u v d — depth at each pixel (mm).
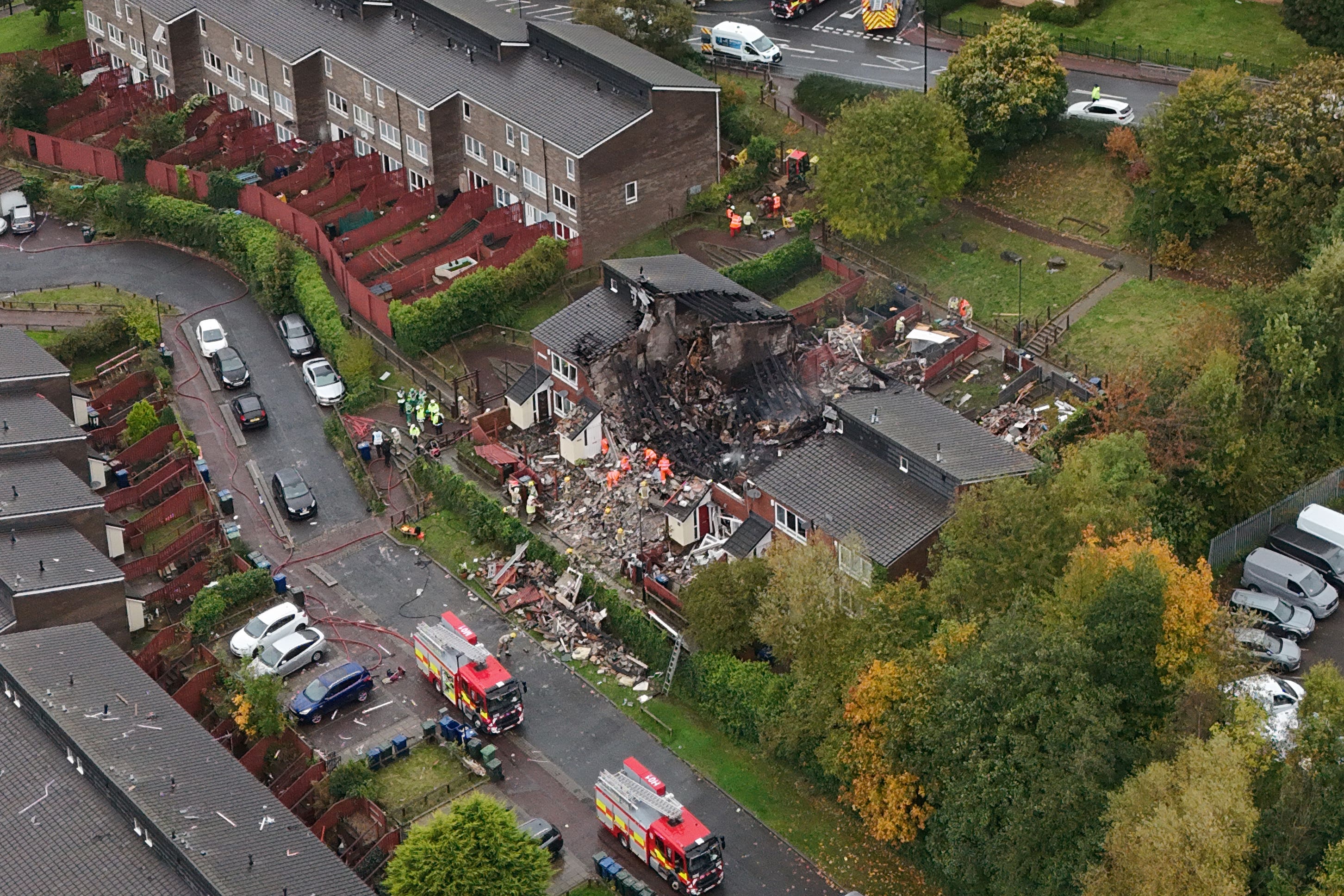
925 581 88438
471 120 127938
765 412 105688
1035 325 111750
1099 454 88875
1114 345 108812
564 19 152625
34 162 142625
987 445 93312
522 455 106125
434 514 102812
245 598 95188
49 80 145750
